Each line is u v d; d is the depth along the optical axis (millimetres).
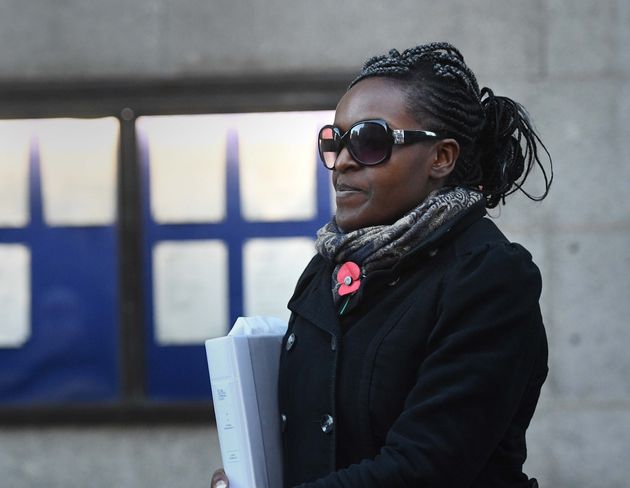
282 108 14461
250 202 14555
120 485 14484
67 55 14594
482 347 4605
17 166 14664
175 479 14461
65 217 14664
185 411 14492
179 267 14609
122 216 14609
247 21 14438
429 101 5023
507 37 14234
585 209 14141
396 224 4898
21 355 14680
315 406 4934
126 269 14609
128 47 14547
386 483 4445
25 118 14656
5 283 14680
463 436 4492
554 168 14148
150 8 14523
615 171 14141
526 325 4727
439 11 14266
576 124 14172
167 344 14609
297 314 5289
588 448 14055
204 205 14594
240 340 5215
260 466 5102
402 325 4773
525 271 4797
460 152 5199
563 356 14109
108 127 14633
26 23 14594
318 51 14398
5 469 14578
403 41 14312
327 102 14398
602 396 14055
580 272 14117
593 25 14195
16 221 14688
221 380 5168
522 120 5750
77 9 14570
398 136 4961
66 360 14656
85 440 14539
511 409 4652
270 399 5270
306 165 14508
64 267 14680
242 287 14578
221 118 14547
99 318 14680
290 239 14539
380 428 4746
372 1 14312
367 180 4992
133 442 14508
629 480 14016
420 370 4652
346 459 4832
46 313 14680
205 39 14492
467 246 4871
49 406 14578
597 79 14180
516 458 5008
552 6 14227
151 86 14523
